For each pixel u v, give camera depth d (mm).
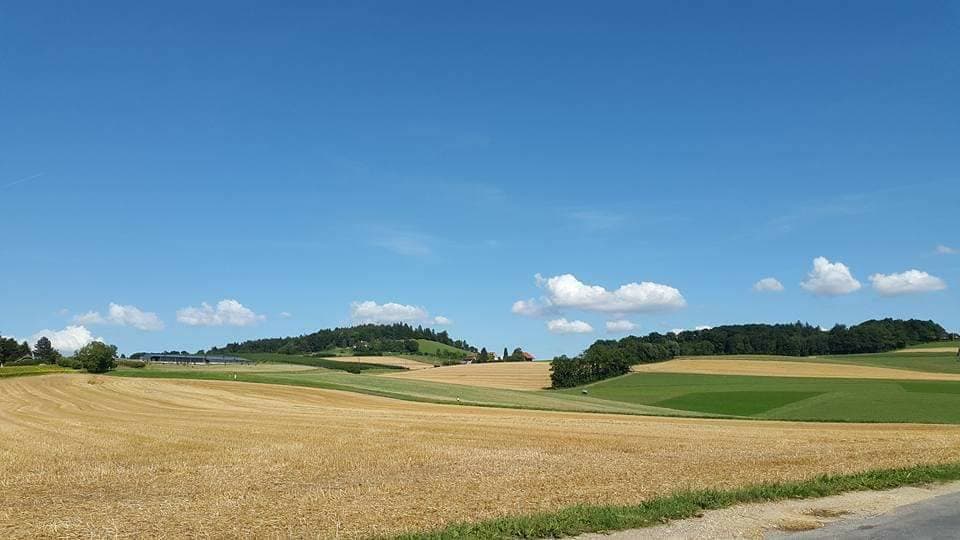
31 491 19625
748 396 86438
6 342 147250
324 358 170750
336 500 17344
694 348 164625
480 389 87375
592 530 13094
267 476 22016
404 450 28750
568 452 28797
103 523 15055
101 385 72000
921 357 131125
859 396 82188
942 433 42188
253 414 49656
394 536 12883
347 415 49438
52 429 37781
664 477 20953
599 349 119000
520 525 13148
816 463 24094
